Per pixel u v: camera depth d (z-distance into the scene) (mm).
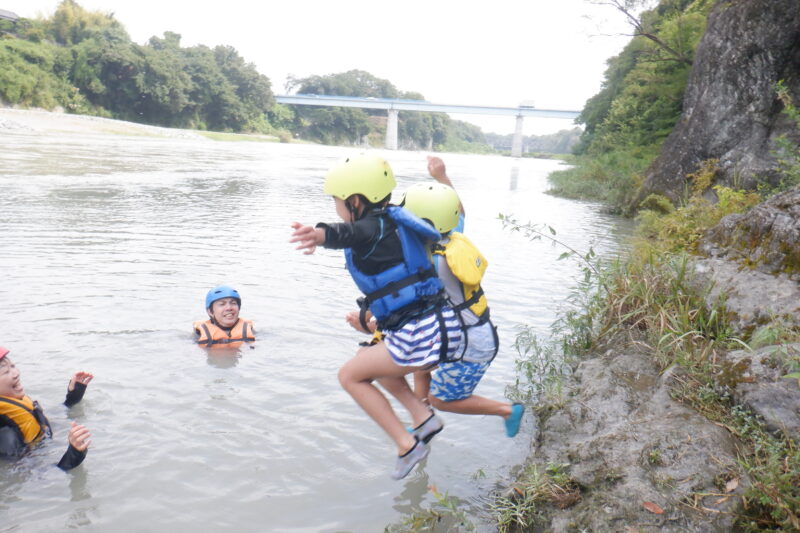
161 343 5871
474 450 4363
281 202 16984
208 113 105000
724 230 6434
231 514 3482
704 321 5406
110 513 3432
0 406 3984
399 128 174250
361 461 4113
